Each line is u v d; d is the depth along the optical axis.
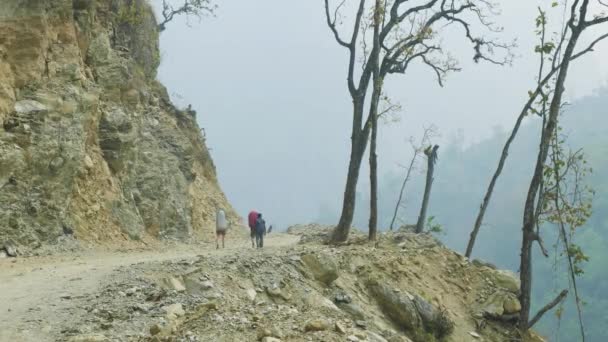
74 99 23.20
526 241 20.27
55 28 24.61
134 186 27.83
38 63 22.55
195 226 33.19
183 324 9.57
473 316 19.44
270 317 10.07
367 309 16.20
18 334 8.94
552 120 20.22
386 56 26.17
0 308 10.34
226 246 27.20
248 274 14.30
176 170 32.12
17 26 22.16
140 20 36.47
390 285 17.66
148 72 39.25
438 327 17.70
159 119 35.53
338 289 16.22
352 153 24.48
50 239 19.80
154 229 28.00
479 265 22.78
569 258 19.88
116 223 24.55
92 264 15.89
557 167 20.16
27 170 20.11
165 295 11.42
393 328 16.42
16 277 13.28
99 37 28.94
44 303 10.66
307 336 9.16
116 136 26.42
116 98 28.30
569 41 20.22
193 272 13.09
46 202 20.30
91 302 10.73
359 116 24.61
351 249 19.81
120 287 11.82
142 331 9.21
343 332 9.63
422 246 22.52
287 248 20.25
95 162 24.88
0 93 20.53
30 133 20.58
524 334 19.55
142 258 18.06
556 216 20.08
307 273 15.84
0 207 18.75
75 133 22.45
